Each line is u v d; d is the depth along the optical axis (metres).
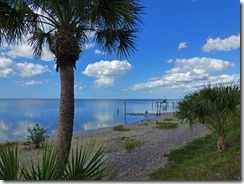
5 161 3.43
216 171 6.55
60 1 7.71
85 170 3.58
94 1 6.89
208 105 9.01
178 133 21.05
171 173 7.68
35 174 3.43
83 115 63.41
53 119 51.25
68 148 7.81
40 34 10.03
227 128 9.26
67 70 7.96
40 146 15.93
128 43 9.41
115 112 76.50
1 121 46.34
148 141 17.19
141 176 8.20
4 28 7.32
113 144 16.41
